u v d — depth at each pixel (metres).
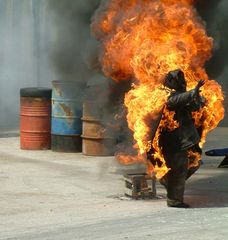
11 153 31.59
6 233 16.80
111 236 16.14
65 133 31.55
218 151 27.41
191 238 15.71
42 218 18.52
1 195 21.89
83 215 18.81
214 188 23.09
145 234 16.23
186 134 19.59
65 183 24.06
